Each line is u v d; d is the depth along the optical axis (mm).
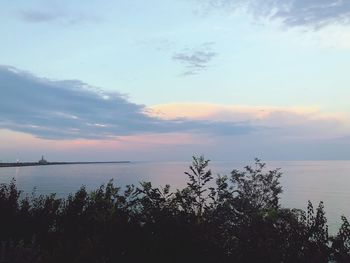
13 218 8914
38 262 6289
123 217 6688
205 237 6336
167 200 6906
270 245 6035
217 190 7059
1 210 9094
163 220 6465
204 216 6648
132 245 6383
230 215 6809
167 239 6289
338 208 34938
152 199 6820
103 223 6711
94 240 6469
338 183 96375
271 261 5949
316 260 5773
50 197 9914
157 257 6281
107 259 6273
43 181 71250
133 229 6508
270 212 6359
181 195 6852
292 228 6137
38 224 8742
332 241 5934
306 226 6141
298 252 5945
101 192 8398
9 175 109750
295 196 49312
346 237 5926
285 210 6680
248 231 6277
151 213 6602
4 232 8516
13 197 9859
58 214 8953
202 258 6250
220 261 6230
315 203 34938
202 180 7055
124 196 7102
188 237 6289
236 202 6953
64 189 40750
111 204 7258
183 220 6395
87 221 7621
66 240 7117
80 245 6359
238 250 6254
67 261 6281
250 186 11492
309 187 76250
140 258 6320
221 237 6469
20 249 6359
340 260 5789
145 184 6996
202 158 7145
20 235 8523
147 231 6492
